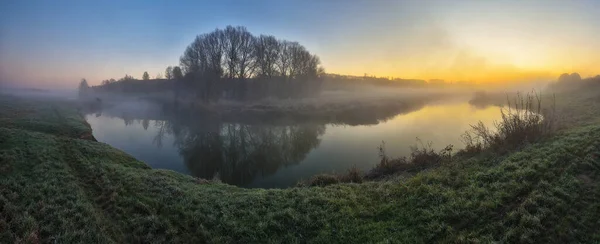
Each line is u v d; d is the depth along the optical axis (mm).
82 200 10312
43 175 12305
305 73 69125
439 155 15711
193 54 64000
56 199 10102
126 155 18953
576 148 11750
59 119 32531
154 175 14023
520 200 8734
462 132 28812
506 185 9688
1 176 11820
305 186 14188
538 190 8898
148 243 8219
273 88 65875
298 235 8648
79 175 13156
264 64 65250
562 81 55000
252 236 8578
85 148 17484
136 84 102375
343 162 21672
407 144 25609
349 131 35312
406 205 9773
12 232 8031
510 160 11977
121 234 8547
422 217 8781
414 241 7867
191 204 10516
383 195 10742
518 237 7184
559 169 10172
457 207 8961
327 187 12414
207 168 22625
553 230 7246
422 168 14742
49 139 18438
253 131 38781
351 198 10648
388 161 16312
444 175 11672
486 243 7207
